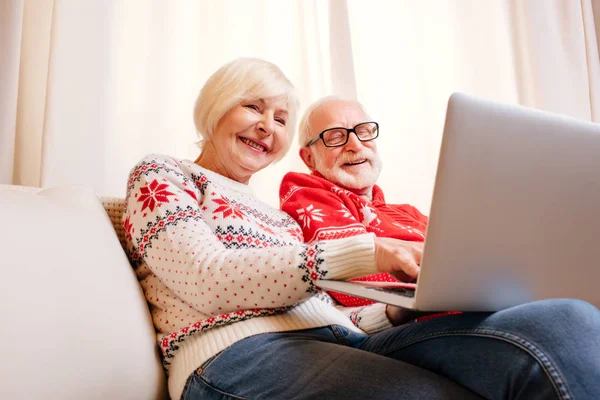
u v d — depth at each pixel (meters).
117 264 0.79
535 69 2.04
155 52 1.68
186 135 1.69
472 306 0.56
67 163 1.38
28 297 0.59
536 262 0.56
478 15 2.17
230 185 1.08
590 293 0.62
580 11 2.11
